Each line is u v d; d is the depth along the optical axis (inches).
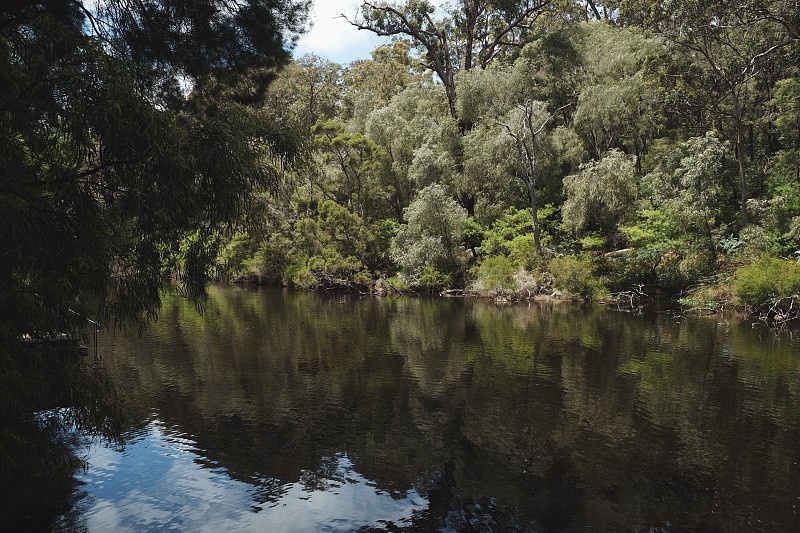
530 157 1247.5
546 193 1380.4
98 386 274.5
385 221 1422.2
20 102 234.5
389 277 1358.3
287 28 367.6
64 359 258.2
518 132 1262.3
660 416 403.2
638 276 1064.2
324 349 645.9
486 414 411.8
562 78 1539.1
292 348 651.5
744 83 1131.9
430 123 1496.1
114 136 229.9
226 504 276.1
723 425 383.9
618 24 1657.2
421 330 775.1
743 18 1028.5
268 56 369.4
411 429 382.0
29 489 281.9
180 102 348.5
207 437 366.0
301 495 286.5
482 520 261.0
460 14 1683.1
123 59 243.0
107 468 315.9
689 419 395.9
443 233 1255.5
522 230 1298.0
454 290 1219.2
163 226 245.6
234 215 273.6
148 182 238.8
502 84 1445.6
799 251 912.3
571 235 1228.5
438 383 495.8
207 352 626.5
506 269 1168.8
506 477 306.7
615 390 469.1
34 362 239.9
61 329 247.8
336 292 1333.7
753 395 451.8
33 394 243.9
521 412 415.2
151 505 273.1
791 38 979.3
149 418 402.3
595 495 285.1
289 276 1470.2
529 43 1565.0
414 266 1256.8
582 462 325.7
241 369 548.7
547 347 646.5
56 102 230.4
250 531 251.3
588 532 249.4
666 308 950.4
